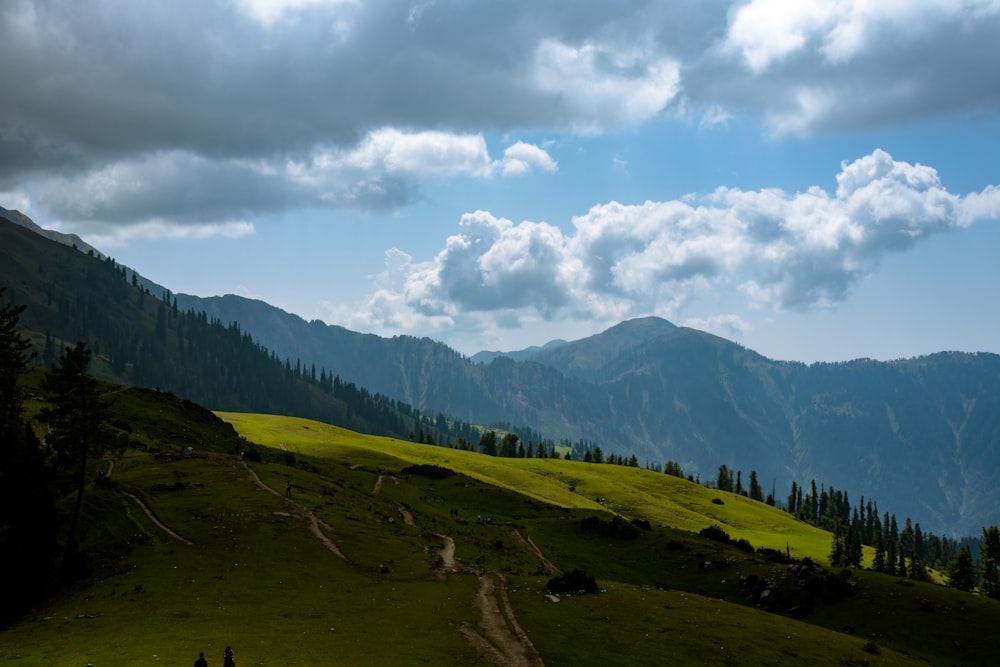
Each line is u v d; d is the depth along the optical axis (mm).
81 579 63844
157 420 131000
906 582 83438
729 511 195250
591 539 110875
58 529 67750
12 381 76750
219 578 60594
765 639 53344
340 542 74375
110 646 43344
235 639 44812
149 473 93688
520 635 49312
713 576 92375
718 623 56281
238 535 72188
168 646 42938
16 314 78438
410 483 144375
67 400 74312
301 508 84250
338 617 51469
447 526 101750
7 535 63344
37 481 67000
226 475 96375
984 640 68812
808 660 49875
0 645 44750
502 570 76188
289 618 50688
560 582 66875
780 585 83500
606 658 45312
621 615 56000
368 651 43688
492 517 124875
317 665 40156
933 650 67688
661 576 94938
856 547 162875
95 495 81812
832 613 76875
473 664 42406
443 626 50438
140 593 56594
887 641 69688
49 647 43656
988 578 135875
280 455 139375
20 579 61750
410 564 70875
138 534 72312
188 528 73812
